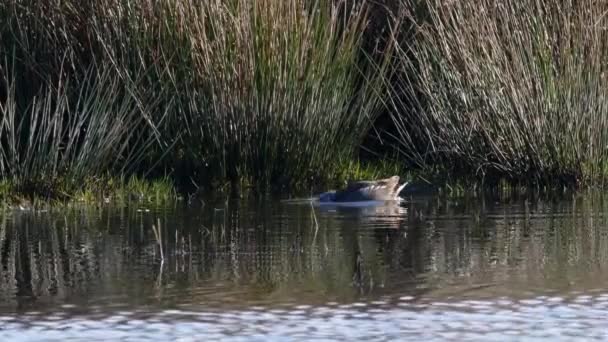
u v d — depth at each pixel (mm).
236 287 13898
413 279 14258
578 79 21812
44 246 16484
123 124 21344
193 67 21797
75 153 20938
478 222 18312
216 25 21688
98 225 18172
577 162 21797
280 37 21766
